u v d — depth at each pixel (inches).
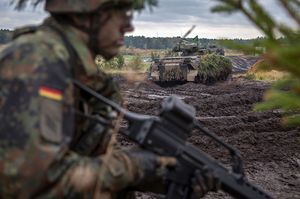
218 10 89.0
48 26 100.3
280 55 79.7
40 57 92.6
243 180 112.0
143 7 112.0
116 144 123.0
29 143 87.7
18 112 88.8
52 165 89.9
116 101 113.3
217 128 416.2
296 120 118.3
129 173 99.0
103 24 103.1
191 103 615.2
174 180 105.9
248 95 650.2
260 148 339.0
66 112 93.6
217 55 1024.2
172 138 105.3
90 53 102.4
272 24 85.0
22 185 88.4
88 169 94.6
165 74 994.1
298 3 85.1
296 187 245.3
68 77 95.2
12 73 91.4
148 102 614.9
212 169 108.3
